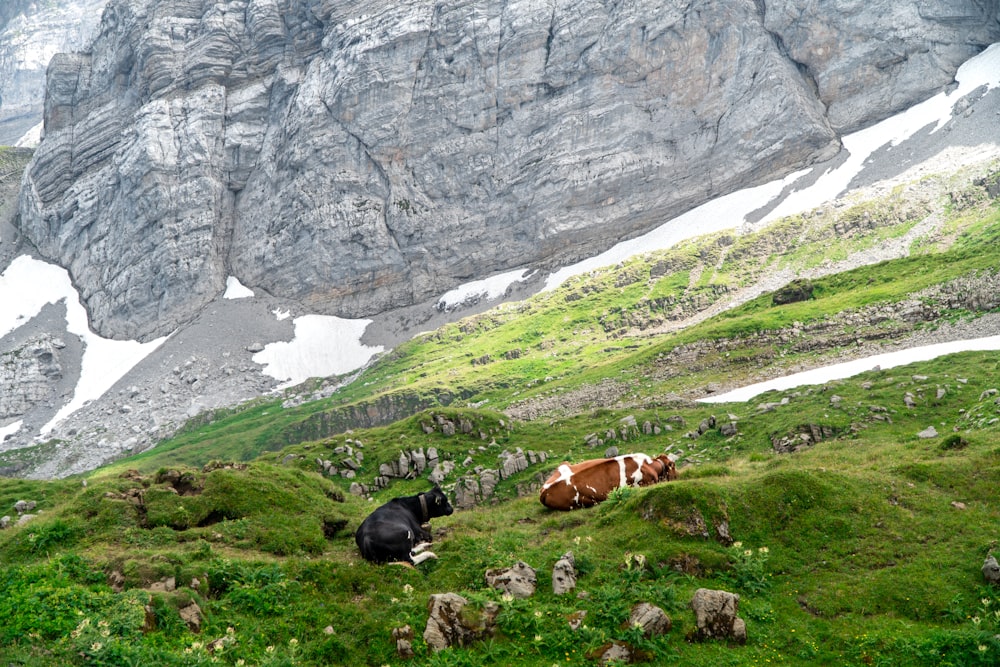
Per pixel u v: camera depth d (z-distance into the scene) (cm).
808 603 1532
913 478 1959
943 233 11669
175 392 16700
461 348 14812
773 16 17162
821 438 3950
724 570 1609
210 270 19788
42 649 1248
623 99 18025
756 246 14150
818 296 8769
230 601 1498
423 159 19138
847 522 1747
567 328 13938
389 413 11962
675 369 7712
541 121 18525
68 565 1594
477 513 2259
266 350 17775
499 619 1434
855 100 16862
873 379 4741
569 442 5156
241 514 1998
